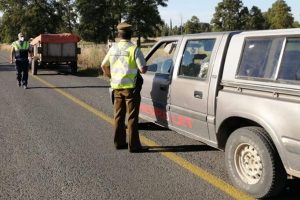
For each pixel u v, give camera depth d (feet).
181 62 20.99
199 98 18.86
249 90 16.02
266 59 15.58
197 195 16.28
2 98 40.09
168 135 25.32
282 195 16.15
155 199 15.94
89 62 81.61
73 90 46.37
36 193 16.60
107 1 278.26
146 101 24.32
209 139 18.76
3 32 277.03
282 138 14.37
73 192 16.67
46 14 265.13
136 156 21.31
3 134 25.96
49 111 33.32
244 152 16.28
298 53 14.43
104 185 17.38
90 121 29.60
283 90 14.46
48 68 78.79
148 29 273.13
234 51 17.21
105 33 278.46
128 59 21.27
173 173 18.75
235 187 16.89
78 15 285.64
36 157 21.22
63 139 24.72
